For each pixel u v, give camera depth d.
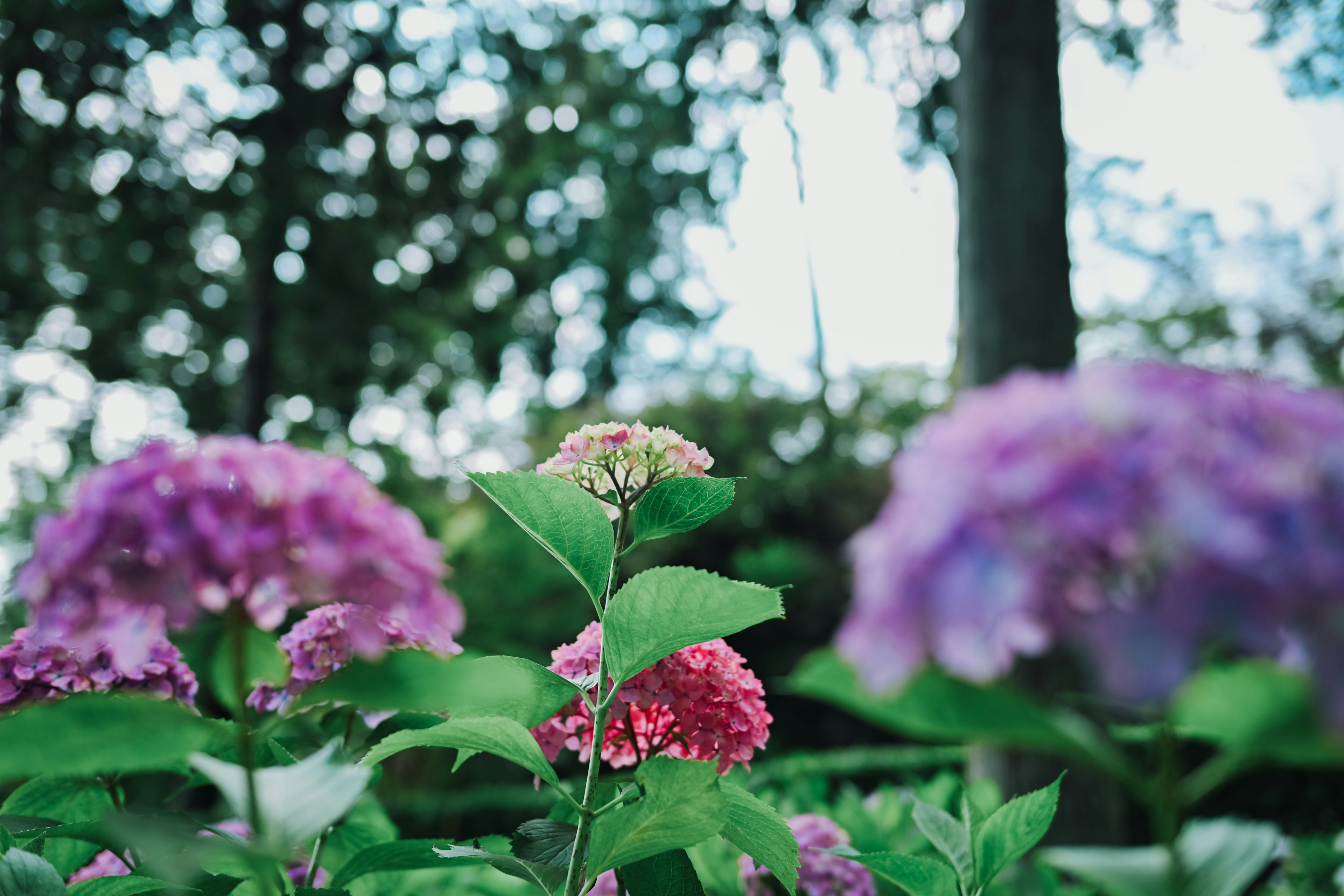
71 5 10.81
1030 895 1.47
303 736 1.75
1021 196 5.81
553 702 1.52
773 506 14.11
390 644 1.32
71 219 12.70
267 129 12.16
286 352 14.76
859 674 0.74
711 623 1.35
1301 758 0.70
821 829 2.29
